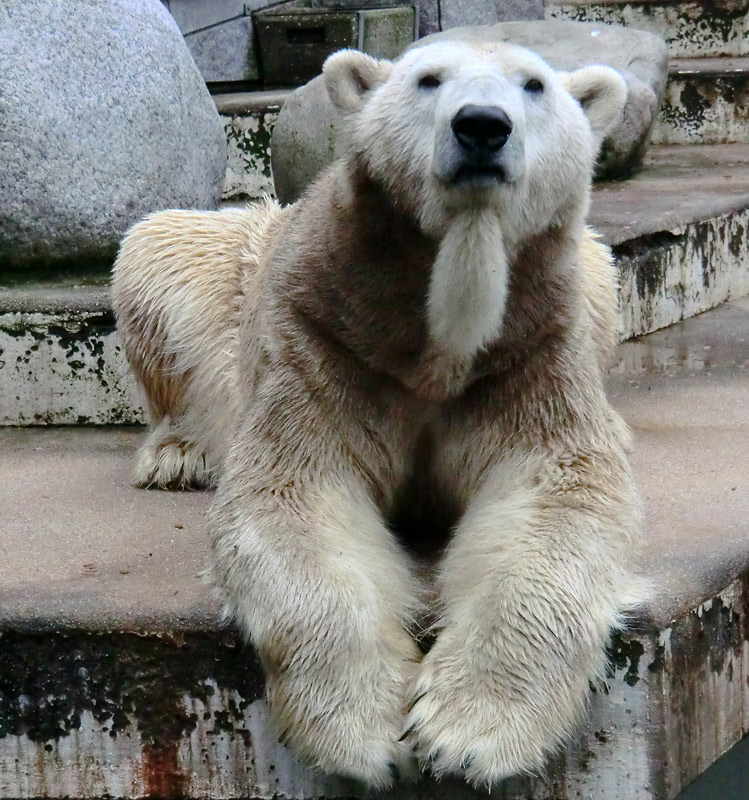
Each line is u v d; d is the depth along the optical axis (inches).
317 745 180.5
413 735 179.0
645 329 377.7
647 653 187.9
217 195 390.0
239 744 194.7
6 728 199.8
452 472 218.5
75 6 342.6
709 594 201.2
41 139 330.6
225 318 271.7
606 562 191.2
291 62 571.2
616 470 208.2
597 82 229.5
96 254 345.7
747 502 242.8
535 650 179.2
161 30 364.8
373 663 181.6
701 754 202.4
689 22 638.5
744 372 341.4
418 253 198.1
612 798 191.9
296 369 206.2
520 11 666.8
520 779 189.2
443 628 193.6
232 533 197.8
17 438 316.2
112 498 263.6
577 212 209.8
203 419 272.5
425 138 195.8
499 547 194.1
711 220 401.4
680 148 569.6
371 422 210.7
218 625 192.5
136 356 285.1
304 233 214.1
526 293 203.8
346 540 197.8
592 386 213.6
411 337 202.4
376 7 594.6
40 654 196.9
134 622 194.9
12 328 317.7
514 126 186.4
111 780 199.5
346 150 215.6
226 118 480.7
